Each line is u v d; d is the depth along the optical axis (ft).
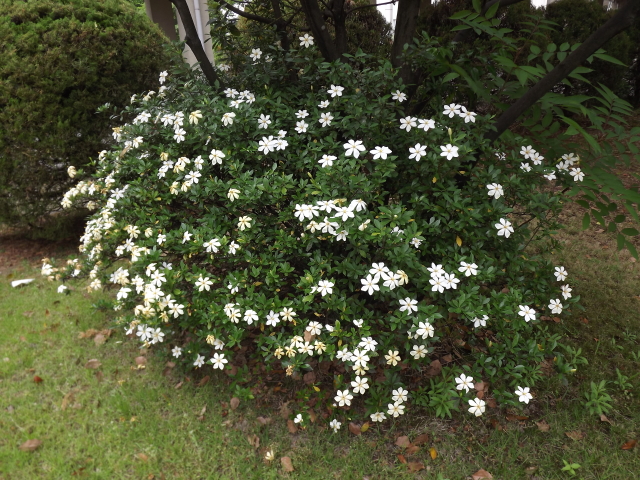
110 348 9.74
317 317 8.57
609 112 8.46
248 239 7.50
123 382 8.75
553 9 19.60
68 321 10.59
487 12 7.76
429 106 10.53
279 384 8.61
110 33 13.38
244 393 7.99
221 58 11.51
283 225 8.29
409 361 7.73
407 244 6.79
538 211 7.94
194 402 8.29
